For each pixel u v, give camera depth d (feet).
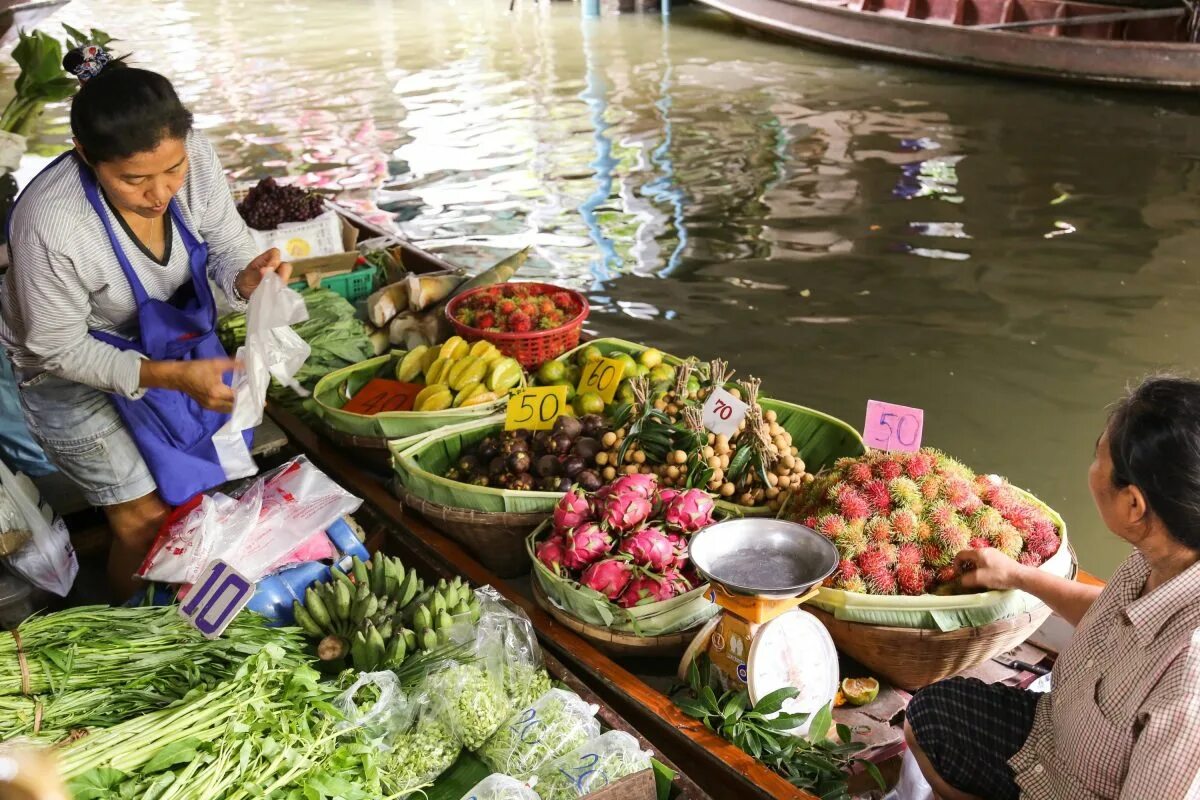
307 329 13.83
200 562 8.89
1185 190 25.32
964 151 28.71
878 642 8.25
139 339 9.04
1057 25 35.76
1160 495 5.50
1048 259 21.74
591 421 10.73
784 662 7.90
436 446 11.13
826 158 28.63
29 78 13.10
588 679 8.72
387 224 25.02
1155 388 5.68
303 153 31.32
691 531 9.01
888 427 10.01
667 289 21.04
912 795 7.75
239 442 9.89
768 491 9.96
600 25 50.21
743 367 18.03
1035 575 7.89
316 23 54.80
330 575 9.31
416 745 7.55
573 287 21.20
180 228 8.79
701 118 33.06
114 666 7.64
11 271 8.15
